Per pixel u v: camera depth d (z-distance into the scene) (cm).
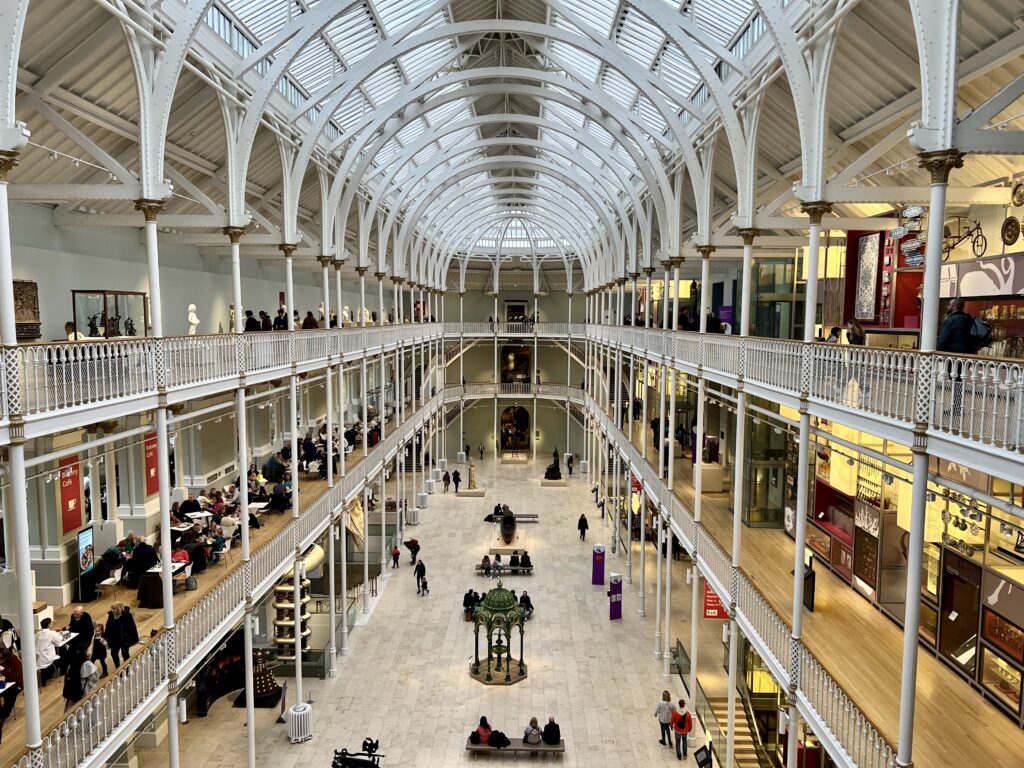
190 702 1738
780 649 1118
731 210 2125
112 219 1427
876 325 1480
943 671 1115
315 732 1638
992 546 1034
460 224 4669
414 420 3425
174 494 1878
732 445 2270
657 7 1402
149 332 1712
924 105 727
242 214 1462
